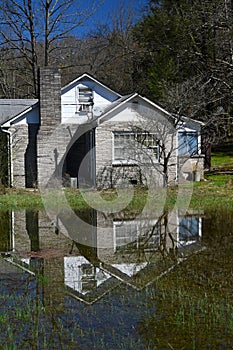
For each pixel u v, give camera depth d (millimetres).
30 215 11438
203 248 7812
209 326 4422
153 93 22562
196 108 18250
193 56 19938
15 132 16984
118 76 30375
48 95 16875
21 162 17094
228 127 20031
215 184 16391
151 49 25828
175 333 4266
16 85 30000
